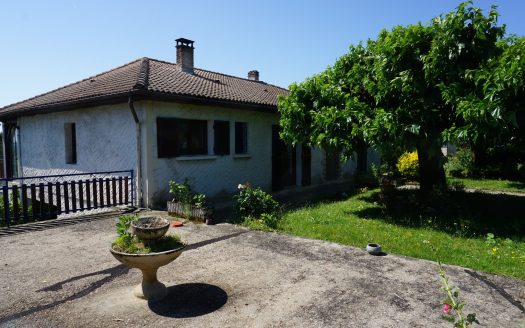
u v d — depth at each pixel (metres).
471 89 6.80
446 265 4.93
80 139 10.55
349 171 16.95
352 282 4.32
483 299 3.85
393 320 3.40
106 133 9.73
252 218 7.79
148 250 3.60
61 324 3.36
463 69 7.00
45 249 5.70
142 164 8.87
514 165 15.64
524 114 6.67
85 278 4.48
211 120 10.39
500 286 4.20
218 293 4.01
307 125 8.70
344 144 7.74
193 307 3.68
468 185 13.82
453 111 7.31
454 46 6.87
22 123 12.97
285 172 13.32
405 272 4.64
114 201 8.84
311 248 5.72
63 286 4.24
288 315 3.50
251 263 5.00
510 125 6.78
